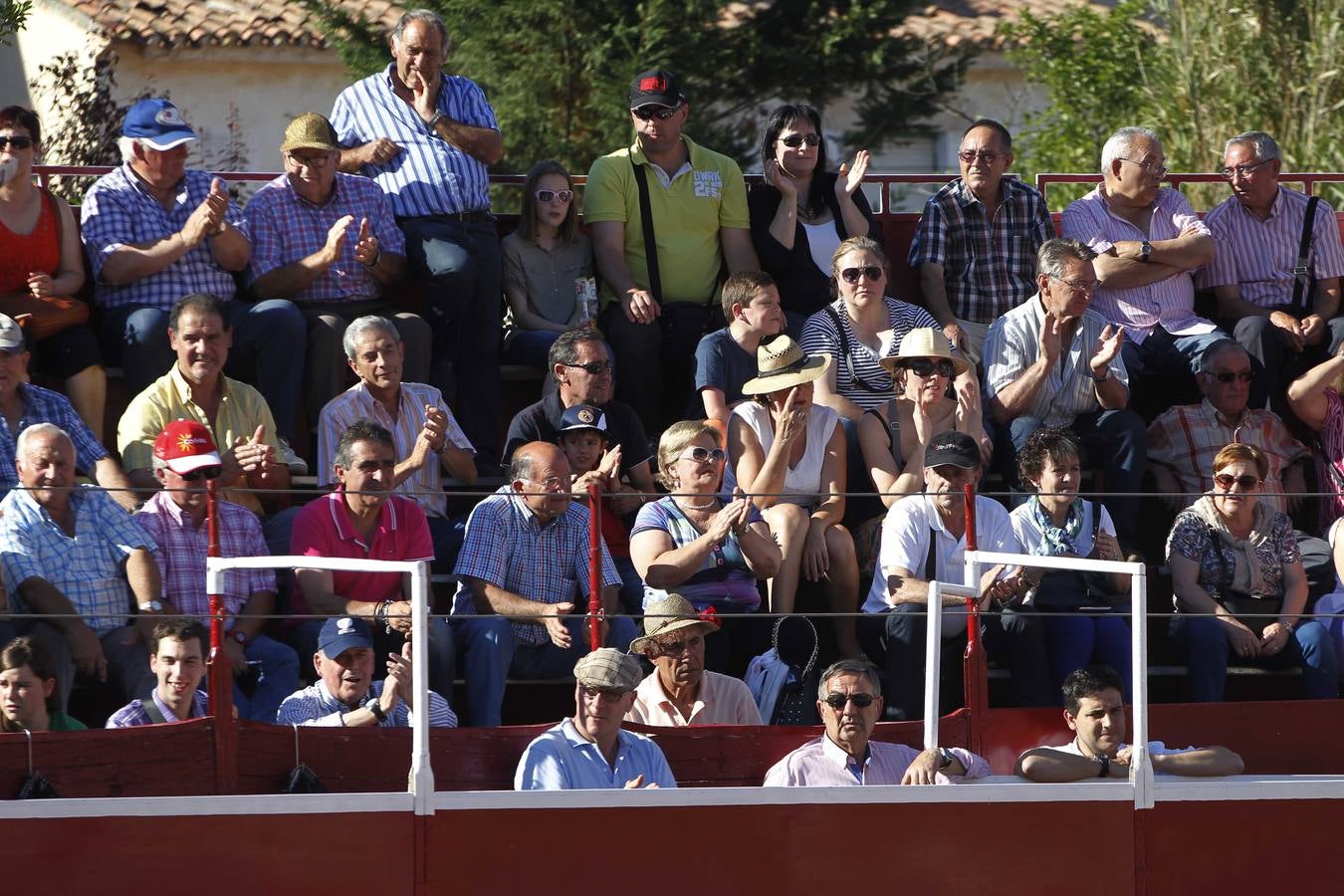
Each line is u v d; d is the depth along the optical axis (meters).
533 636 26.88
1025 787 22.12
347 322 32.62
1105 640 27.94
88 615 24.48
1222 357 32.66
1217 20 52.69
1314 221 36.50
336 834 20.81
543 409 31.03
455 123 34.47
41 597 25.23
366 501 26.98
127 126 32.16
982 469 30.44
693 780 23.50
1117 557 28.89
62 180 51.97
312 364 32.09
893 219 37.38
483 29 57.47
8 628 24.86
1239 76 52.34
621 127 56.50
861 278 32.44
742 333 31.84
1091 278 31.91
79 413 31.30
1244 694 29.89
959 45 63.38
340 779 22.31
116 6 63.75
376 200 33.34
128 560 25.98
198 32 63.12
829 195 35.09
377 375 29.86
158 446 26.62
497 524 26.95
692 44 57.91
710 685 25.11
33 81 64.75
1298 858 22.59
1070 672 27.53
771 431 30.02
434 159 34.12
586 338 30.45
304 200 32.78
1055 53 61.06
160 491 24.31
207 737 21.77
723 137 58.62
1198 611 28.89
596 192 34.56
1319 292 36.50
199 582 26.47
